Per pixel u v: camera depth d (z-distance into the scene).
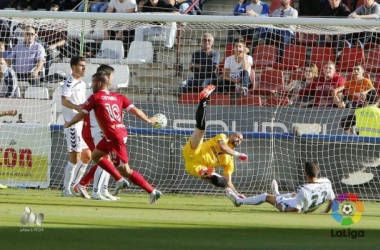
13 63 47.56
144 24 42.53
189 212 30.91
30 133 41.88
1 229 23.81
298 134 40.91
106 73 32.22
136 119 42.75
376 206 36.59
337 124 42.28
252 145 41.25
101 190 35.91
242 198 32.47
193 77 46.16
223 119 43.03
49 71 49.41
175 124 43.28
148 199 36.94
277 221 28.09
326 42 48.53
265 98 44.72
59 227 24.70
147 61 50.78
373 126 41.00
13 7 59.75
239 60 45.00
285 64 46.81
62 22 42.28
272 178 41.00
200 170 35.47
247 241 22.53
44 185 41.72
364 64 46.16
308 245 21.91
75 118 31.77
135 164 41.84
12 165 42.09
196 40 51.59
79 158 37.03
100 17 39.16
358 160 40.53
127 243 21.45
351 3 57.03
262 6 55.53
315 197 30.66
